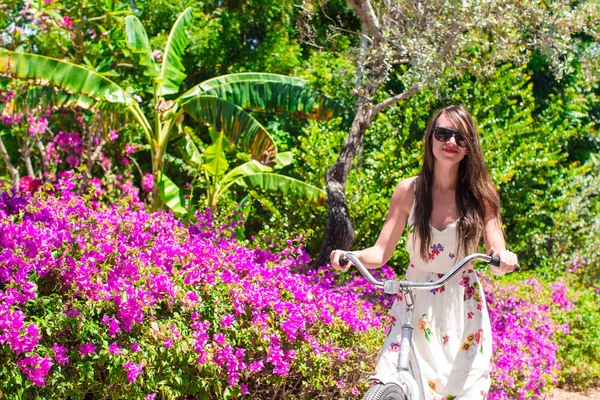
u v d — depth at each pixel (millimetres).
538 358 7332
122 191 10508
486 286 8391
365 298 6328
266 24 13938
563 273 11789
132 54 9805
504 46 7664
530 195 11852
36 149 11742
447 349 3621
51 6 10180
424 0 7297
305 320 4734
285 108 9242
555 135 12430
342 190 7484
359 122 7617
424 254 3678
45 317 3580
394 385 3193
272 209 9453
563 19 7445
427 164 3717
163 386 3947
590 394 8945
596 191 12992
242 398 4562
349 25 14969
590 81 8148
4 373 3373
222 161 8578
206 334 4145
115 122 9492
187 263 4504
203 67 13125
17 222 4191
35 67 8180
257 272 4934
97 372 3818
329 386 4898
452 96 10844
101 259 3977
